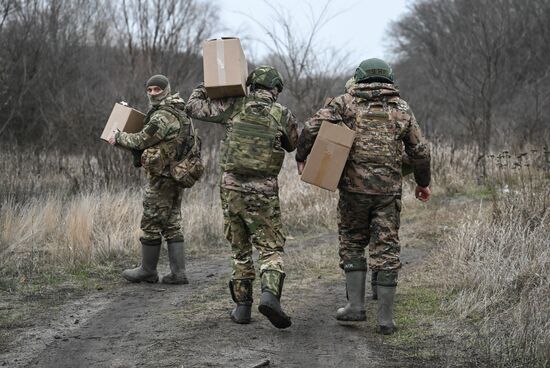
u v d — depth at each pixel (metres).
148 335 5.13
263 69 5.31
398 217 5.18
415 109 22.25
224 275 7.29
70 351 4.79
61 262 7.47
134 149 6.42
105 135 6.50
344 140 5.02
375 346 4.93
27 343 4.96
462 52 20.05
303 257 7.98
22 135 14.08
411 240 8.84
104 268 7.41
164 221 6.73
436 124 18.94
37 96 14.59
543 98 19.03
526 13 22.41
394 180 5.10
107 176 10.91
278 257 5.14
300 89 16.64
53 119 13.41
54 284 6.70
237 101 5.24
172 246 6.79
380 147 5.06
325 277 7.09
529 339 4.72
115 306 5.95
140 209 9.33
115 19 20.27
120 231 8.40
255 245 5.20
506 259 6.31
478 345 4.85
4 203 9.09
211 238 9.20
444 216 9.94
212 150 12.81
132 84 13.72
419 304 5.88
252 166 5.14
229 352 4.75
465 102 18.03
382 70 5.20
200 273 7.41
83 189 10.47
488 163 12.50
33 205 9.24
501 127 16.59
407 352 4.80
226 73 5.13
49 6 18.08
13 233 8.19
